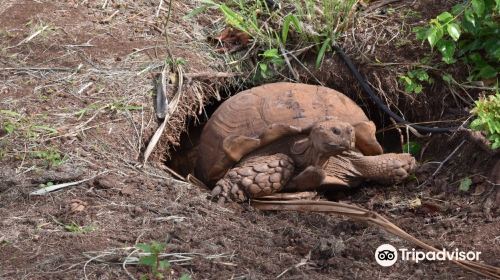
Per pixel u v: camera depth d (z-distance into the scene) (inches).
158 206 356.2
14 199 355.9
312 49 467.5
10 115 406.9
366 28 466.6
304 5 484.1
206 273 308.7
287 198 381.4
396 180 393.1
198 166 414.9
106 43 466.9
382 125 453.4
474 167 389.1
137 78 440.8
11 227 336.8
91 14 490.6
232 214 362.0
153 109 426.0
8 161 380.2
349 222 350.3
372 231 344.2
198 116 457.7
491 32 431.2
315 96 403.9
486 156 387.2
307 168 379.6
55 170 374.6
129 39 472.1
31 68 443.2
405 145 430.9
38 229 335.0
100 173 376.2
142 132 412.8
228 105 407.5
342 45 464.1
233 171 382.0
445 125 426.0
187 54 464.4
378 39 459.2
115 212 349.4
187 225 342.3
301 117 391.9
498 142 375.2
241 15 484.4
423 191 387.5
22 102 418.3
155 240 329.4
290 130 386.3
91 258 314.2
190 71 452.8
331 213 360.2
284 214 366.9
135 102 425.7
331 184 389.4
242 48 476.4
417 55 448.1
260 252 324.5
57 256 314.8
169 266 307.6
